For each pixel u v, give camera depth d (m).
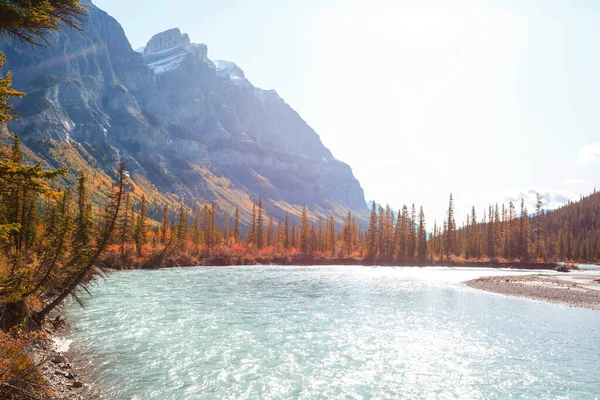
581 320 33.28
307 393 17.02
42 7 10.49
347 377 19.06
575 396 17.11
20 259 22.52
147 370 19.20
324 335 27.25
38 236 37.28
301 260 135.12
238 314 34.34
